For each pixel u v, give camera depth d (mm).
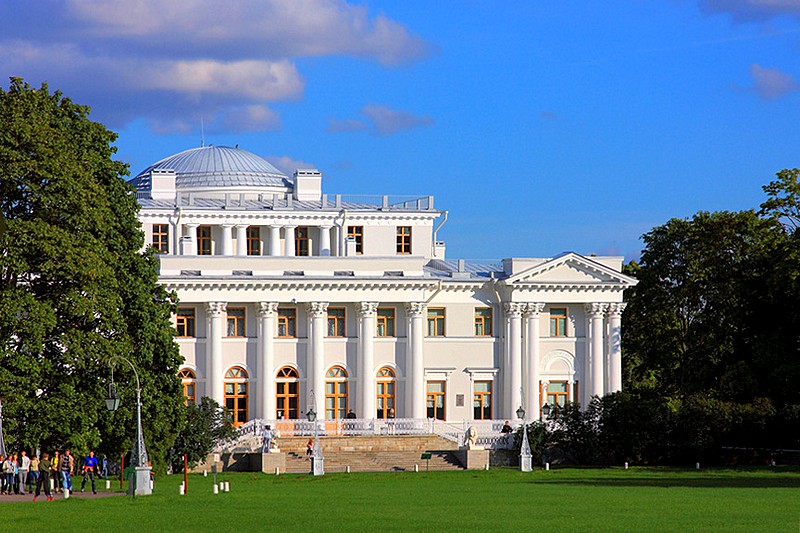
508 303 180750
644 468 151250
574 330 183750
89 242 116500
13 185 114562
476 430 164125
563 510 90938
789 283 154375
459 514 88438
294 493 110688
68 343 114375
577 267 181375
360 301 176750
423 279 177625
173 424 129875
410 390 178500
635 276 197500
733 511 89500
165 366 130000
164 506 96125
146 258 132625
